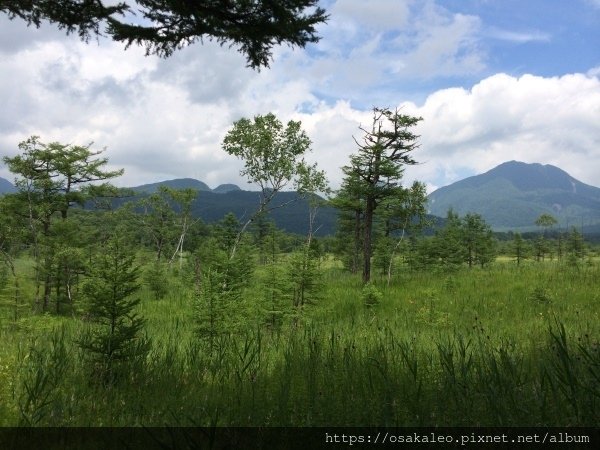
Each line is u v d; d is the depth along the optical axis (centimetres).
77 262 1947
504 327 1108
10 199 2322
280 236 4609
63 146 2412
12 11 463
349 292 2033
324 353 560
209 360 547
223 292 835
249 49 525
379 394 378
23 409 357
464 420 317
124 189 2820
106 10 465
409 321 1356
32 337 782
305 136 2036
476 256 4016
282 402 354
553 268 2445
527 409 329
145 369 495
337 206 2617
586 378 381
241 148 1986
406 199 2522
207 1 457
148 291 2414
